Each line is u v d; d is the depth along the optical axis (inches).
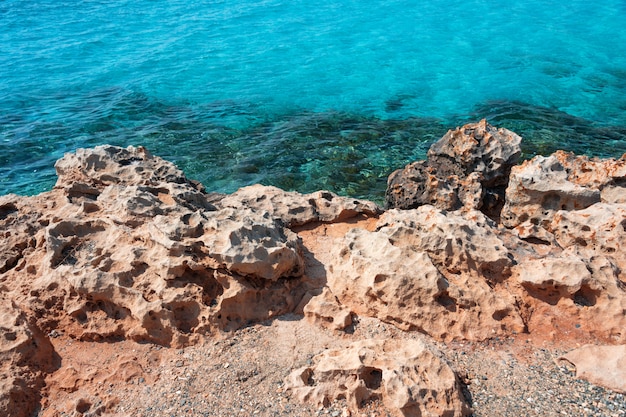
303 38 1393.9
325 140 858.1
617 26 1423.5
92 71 1198.3
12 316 362.3
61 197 482.0
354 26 1480.1
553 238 441.1
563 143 821.2
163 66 1219.9
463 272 389.1
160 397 326.3
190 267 377.1
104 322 372.5
